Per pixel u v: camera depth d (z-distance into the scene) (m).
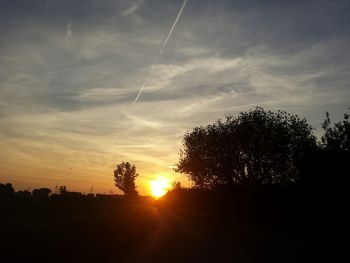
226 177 49.97
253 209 44.84
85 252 16.42
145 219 36.34
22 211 32.84
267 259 18.56
